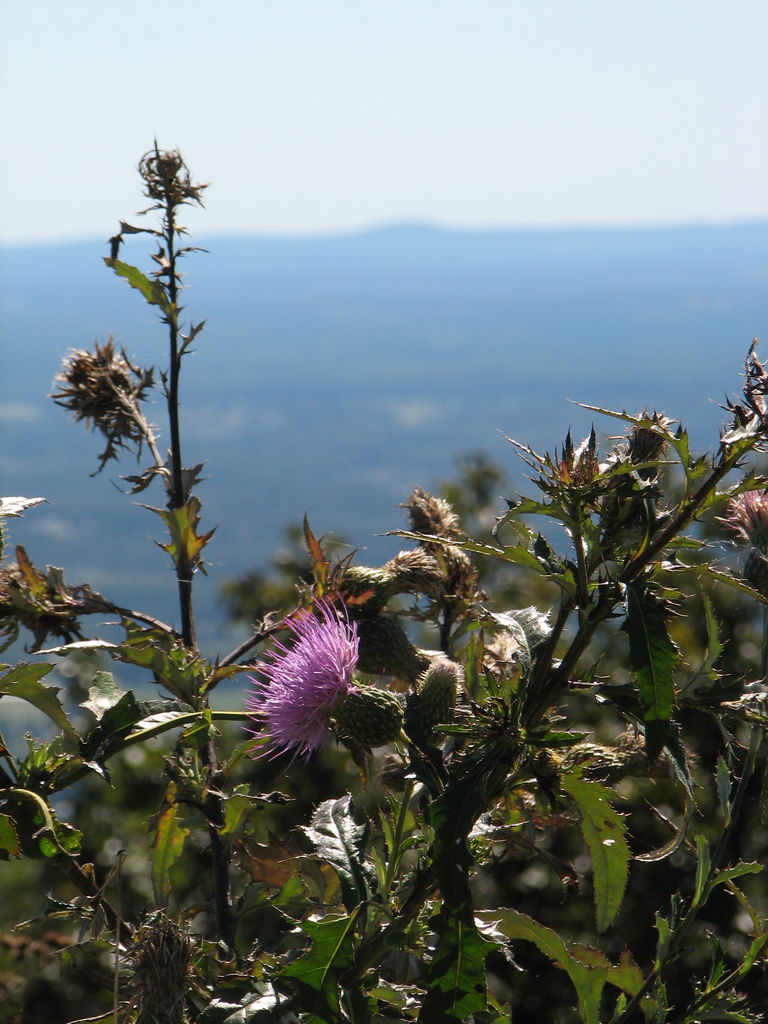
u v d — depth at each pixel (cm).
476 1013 68
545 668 70
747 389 69
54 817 76
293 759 75
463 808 69
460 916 68
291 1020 71
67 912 76
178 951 73
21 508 78
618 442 72
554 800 71
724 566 77
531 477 70
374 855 73
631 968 75
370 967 73
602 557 70
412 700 75
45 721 79
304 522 82
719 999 74
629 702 69
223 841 80
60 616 81
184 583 83
